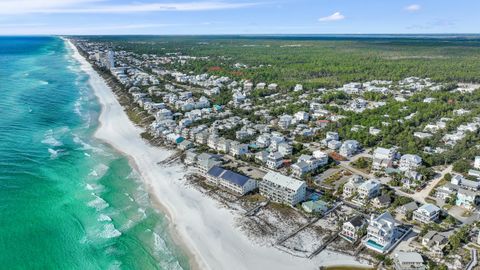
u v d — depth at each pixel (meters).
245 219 117.19
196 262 98.50
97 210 121.19
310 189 136.38
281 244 104.94
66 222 113.50
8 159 156.25
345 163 161.38
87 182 140.62
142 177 147.75
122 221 115.94
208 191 135.50
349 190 130.25
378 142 184.88
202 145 181.38
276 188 126.75
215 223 115.69
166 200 129.88
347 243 105.12
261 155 159.25
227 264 97.50
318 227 112.81
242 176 136.00
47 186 135.25
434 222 114.38
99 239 106.19
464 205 123.69
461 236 102.94
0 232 106.31
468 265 94.31
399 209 120.12
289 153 167.50
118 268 95.25
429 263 94.19
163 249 103.31
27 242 103.00
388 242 101.31
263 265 96.88
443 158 159.38
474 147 169.38
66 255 98.94
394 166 157.25
